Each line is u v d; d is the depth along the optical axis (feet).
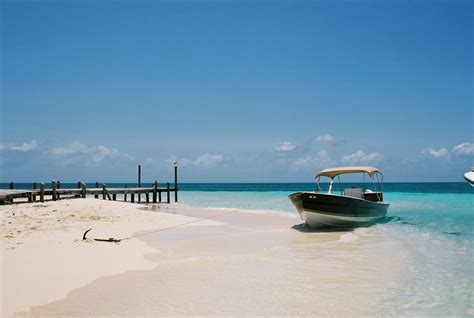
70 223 54.95
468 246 43.83
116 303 24.02
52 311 22.53
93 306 23.43
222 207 103.24
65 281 28.04
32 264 31.89
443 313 23.48
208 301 24.64
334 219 57.16
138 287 27.22
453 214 80.18
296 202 57.62
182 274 30.89
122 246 41.19
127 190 104.22
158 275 30.48
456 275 31.42
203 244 44.80
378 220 68.08
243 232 55.01
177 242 45.91
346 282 29.25
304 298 25.55
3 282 27.32
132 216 67.21
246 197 156.66
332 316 22.68
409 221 68.23
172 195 179.22
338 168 64.34
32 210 66.39
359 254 39.37
